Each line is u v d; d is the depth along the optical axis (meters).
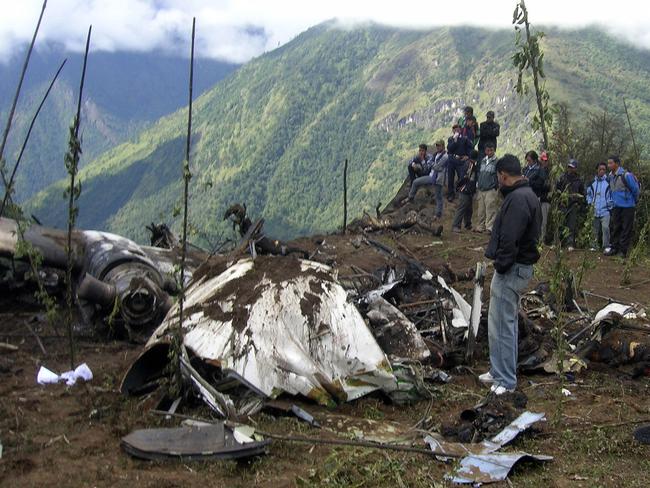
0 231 8.48
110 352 7.19
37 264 6.79
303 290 5.96
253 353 5.49
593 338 7.31
